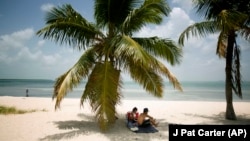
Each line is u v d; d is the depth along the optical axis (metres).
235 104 18.98
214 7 10.55
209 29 10.88
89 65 9.05
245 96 37.69
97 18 10.17
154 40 9.46
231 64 11.49
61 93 7.86
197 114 13.25
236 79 11.47
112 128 9.30
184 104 18.91
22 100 20.69
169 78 8.91
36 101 20.00
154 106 17.38
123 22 9.76
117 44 8.27
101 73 8.73
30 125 9.75
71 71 8.40
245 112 14.24
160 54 9.62
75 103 18.69
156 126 9.34
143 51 7.52
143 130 8.79
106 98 8.31
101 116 8.12
